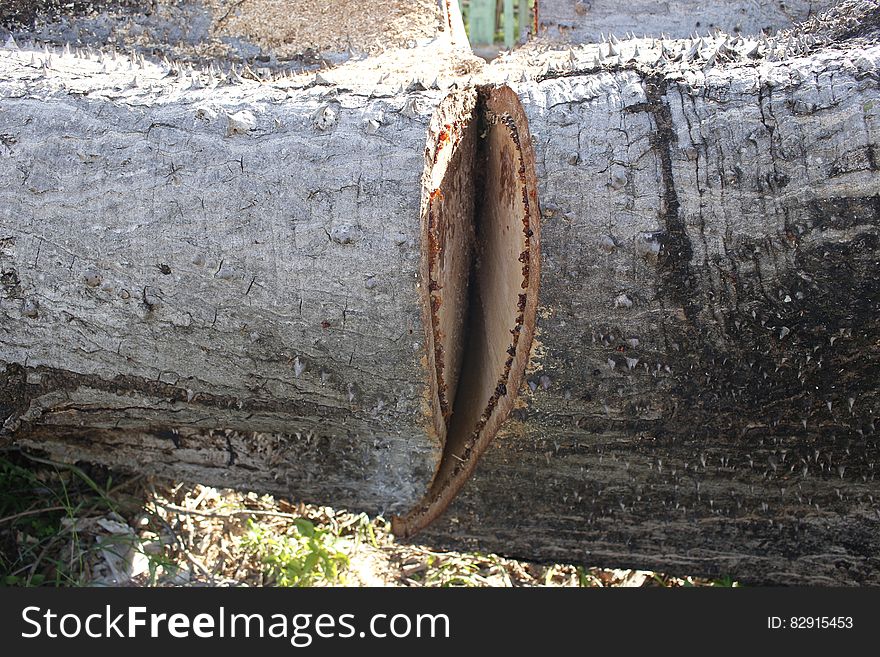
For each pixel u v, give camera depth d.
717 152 1.76
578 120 1.80
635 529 2.13
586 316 1.83
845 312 1.79
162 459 2.23
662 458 2.00
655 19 2.76
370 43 2.56
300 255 1.80
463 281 2.16
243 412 2.03
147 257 1.83
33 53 2.06
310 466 2.13
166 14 2.68
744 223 1.75
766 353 1.84
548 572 2.53
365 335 1.85
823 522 2.08
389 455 2.07
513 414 1.96
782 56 1.85
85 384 2.00
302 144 1.81
